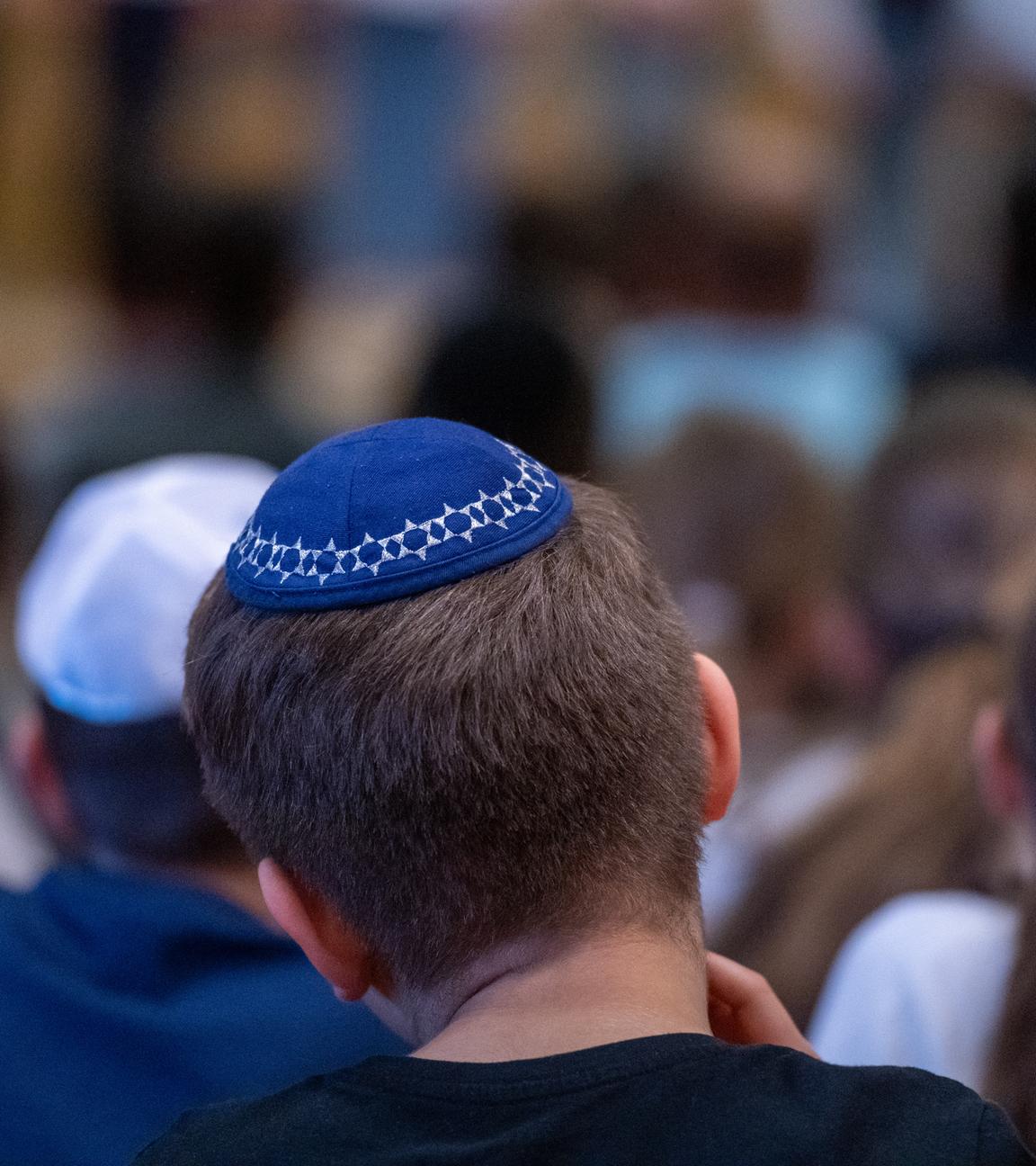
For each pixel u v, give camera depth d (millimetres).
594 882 2600
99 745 3924
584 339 11016
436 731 2559
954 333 12648
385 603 2617
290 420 10602
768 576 6535
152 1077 3691
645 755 2633
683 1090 2451
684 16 15781
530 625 2604
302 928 2746
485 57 16172
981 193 15984
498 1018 2568
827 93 16078
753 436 6762
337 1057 3725
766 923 5012
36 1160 3674
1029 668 3852
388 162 16250
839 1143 2393
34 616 4129
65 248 15883
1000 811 4113
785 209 12617
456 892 2598
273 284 11219
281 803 2682
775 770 6012
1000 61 16797
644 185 13273
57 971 3795
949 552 6023
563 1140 2406
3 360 14930
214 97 15906
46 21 16078
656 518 6723
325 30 16188
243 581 2717
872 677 6242
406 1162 2410
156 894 3840
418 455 2707
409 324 13711
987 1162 2385
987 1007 4086
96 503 4148
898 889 4812
